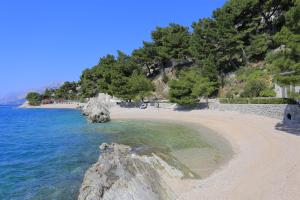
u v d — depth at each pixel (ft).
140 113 243.60
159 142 105.09
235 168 64.13
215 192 49.67
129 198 43.45
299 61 80.69
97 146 105.81
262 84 189.37
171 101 227.20
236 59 266.77
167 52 342.23
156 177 51.60
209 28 270.87
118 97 299.58
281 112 133.69
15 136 147.02
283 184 50.67
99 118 200.03
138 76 304.30
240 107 175.32
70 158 87.76
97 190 44.52
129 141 109.91
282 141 87.15
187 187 52.54
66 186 61.52
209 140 106.01
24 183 64.85
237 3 255.50
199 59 277.85
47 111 411.75
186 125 159.12
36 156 93.61
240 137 104.27
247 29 249.55
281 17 239.91
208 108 210.59
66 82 616.80
